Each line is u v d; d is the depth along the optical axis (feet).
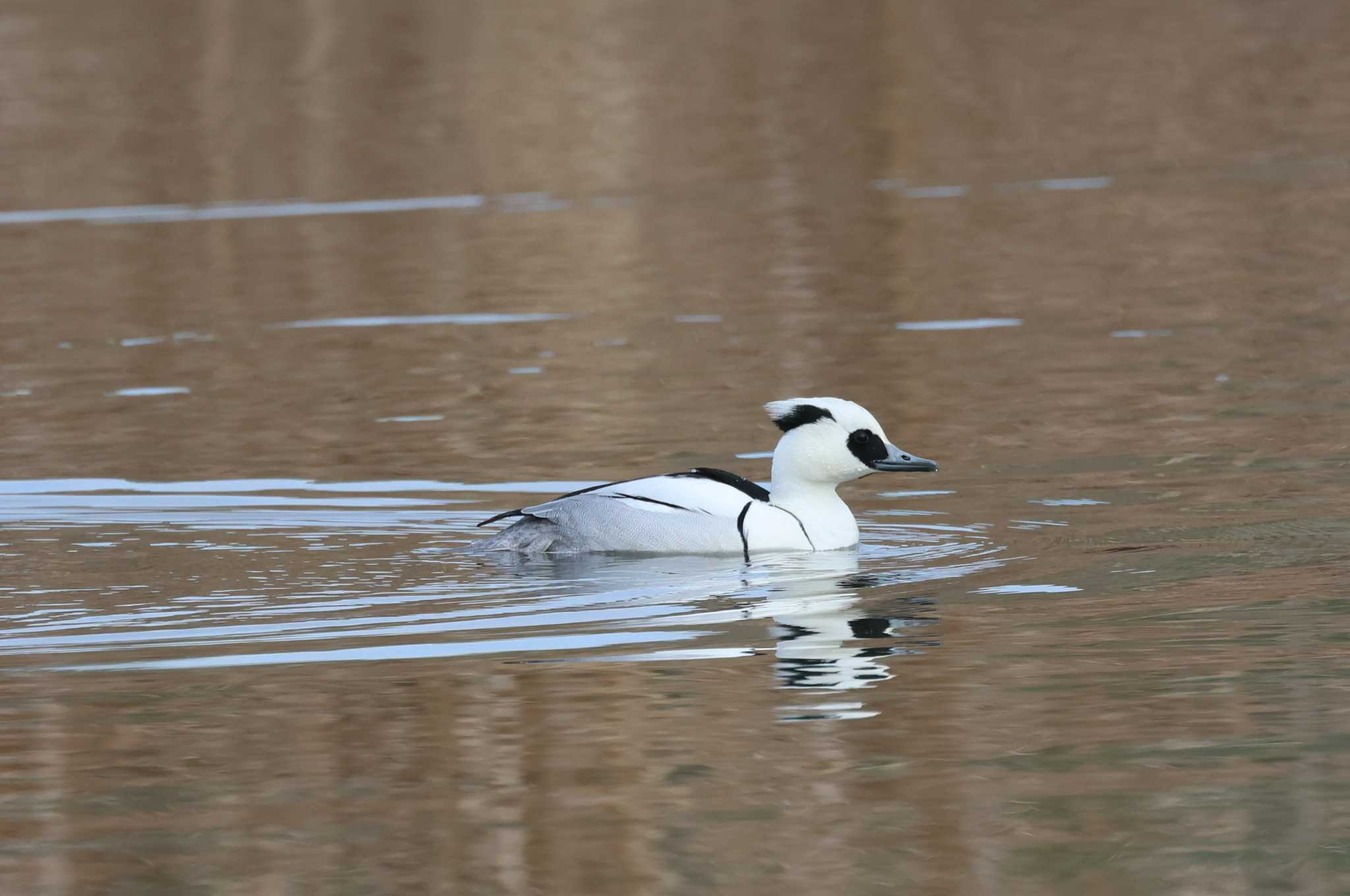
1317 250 87.04
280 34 145.48
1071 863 24.84
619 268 89.71
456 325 77.36
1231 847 25.26
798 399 44.80
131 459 55.57
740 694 32.24
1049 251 90.02
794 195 107.45
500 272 89.51
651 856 25.26
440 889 24.38
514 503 49.62
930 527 46.01
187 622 37.70
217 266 92.94
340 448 56.65
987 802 27.02
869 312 77.56
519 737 30.14
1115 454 53.06
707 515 43.57
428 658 34.83
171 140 122.83
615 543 43.60
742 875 24.70
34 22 146.41
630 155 119.55
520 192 110.73
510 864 25.08
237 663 34.68
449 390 65.00
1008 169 112.78
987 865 24.85
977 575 40.91
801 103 129.70
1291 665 33.06
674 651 35.04
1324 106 125.59
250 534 46.32
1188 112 125.90
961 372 65.46
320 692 32.73
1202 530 44.21
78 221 106.22
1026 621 36.73
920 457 53.88
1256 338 69.21
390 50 141.90
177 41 142.82
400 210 107.04
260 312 81.46
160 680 33.63
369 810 27.14
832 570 41.70
